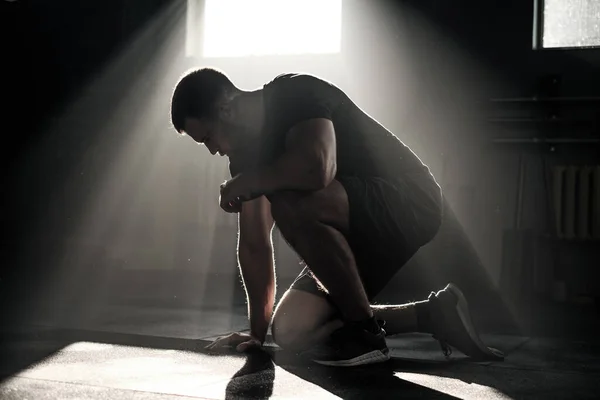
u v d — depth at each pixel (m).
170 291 4.21
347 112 1.89
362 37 5.35
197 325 2.66
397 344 2.28
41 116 5.82
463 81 5.19
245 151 1.92
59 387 1.48
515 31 5.11
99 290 4.12
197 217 5.70
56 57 5.85
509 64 5.12
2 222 5.65
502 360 1.99
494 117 5.12
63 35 5.84
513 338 2.56
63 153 5.78
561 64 5.04
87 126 5.80
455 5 5.19
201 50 5.77
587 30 5.08
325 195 1.76
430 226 1.96
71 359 1.85
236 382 1.58
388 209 1.85
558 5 5.11
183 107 1.85
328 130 1.78
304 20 5.58
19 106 5.81
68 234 5.70
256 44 5.69
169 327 2.58
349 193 1.79
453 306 1.95
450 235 4.90
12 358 1.84
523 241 4.74
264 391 1.49
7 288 4.03
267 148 1.86
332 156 1.77
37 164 5.77
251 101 1.87
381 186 1.87
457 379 1.69
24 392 1.43
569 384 1.65
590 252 4.92
